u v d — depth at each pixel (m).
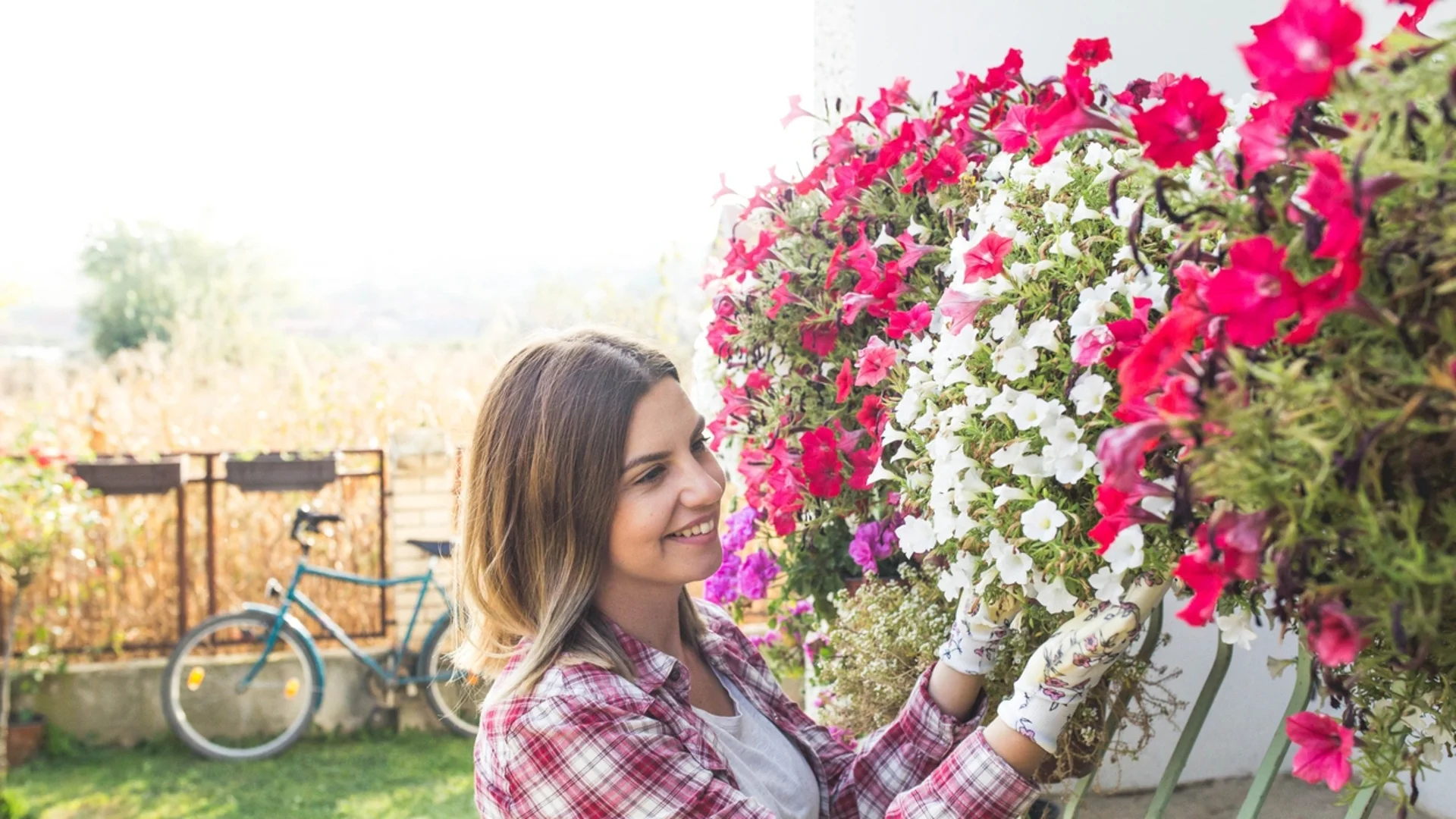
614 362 1.36
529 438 1.35
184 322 8.32
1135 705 2.56
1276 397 0.73
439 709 5.32
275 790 4.75
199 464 6.08
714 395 2.59
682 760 1.25
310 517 5.16
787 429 2.03
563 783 1.25
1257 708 2.71
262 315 16.30
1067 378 1.20
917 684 1.55
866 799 1.54
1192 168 1.14
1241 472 0.74
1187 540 1.08
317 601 5.61
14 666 5.21
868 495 1.90
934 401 1.45
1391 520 0.75
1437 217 0.72
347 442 6.53
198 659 5.35
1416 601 0.74
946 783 1.28
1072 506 1.21
